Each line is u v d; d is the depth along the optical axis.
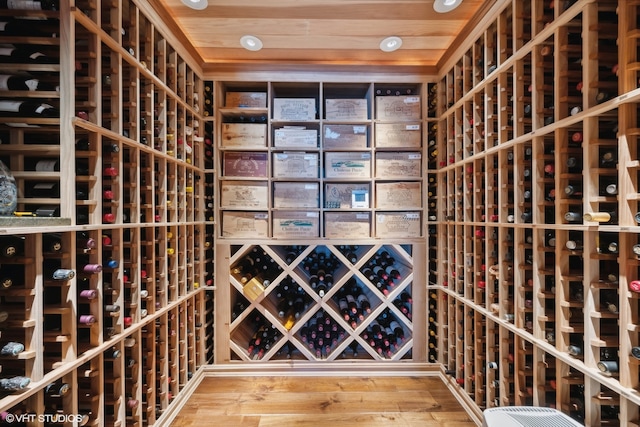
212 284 1.71
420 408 1.42
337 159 1.69
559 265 0.91
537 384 1.01
